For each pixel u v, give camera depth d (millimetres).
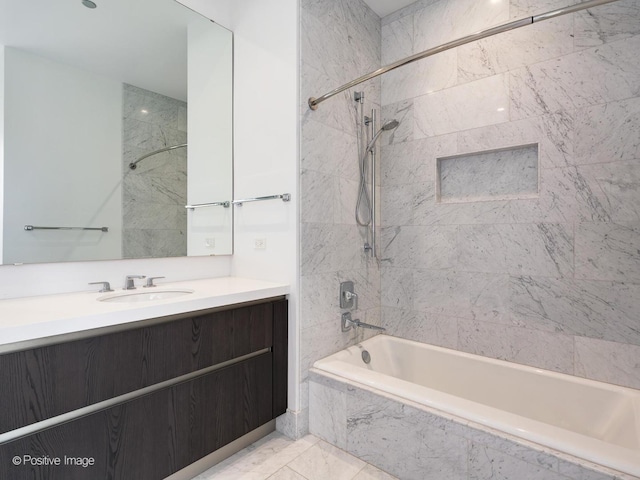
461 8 2104
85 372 1140
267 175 1970
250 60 2057
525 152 1926
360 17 2264
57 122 1540
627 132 1587
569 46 1735
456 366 2059
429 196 2232
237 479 1514
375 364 2221
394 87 2389
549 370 1798
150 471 1324
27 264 1458
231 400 1612
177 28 1935
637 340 1574
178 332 1393
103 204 1687
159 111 1880
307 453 1710
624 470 1013
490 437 1260
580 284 1714
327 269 2023
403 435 1503
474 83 2043
